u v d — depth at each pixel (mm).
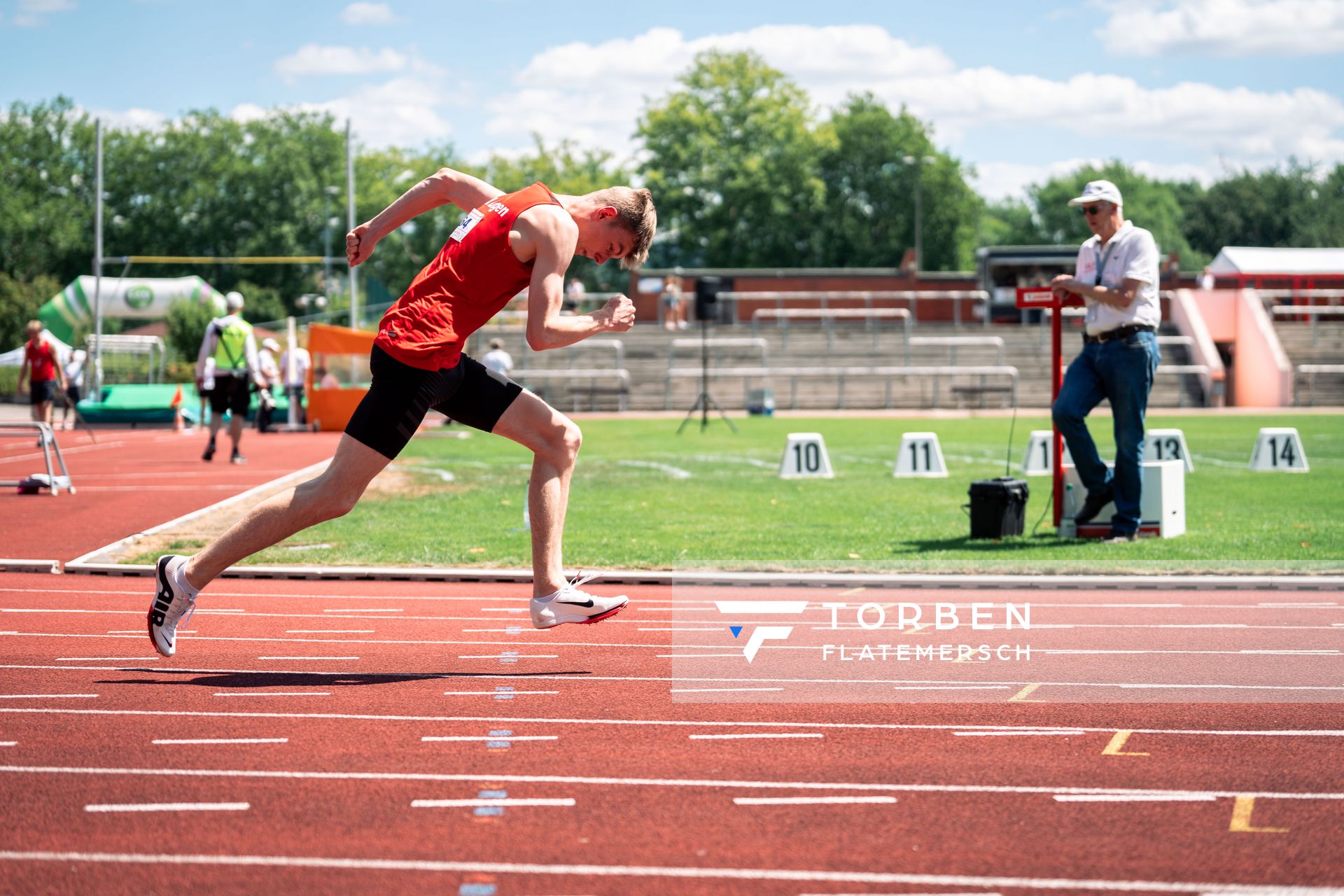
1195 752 4137
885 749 4176
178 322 54094
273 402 26906
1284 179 106125
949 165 82938
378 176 90562
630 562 8344
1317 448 19453
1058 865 3146
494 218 4977
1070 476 9680
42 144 89625
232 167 89562
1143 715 4609
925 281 50781
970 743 4238
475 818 3488
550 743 4234
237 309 17375
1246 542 9125
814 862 3162
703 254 81812
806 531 9945
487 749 4156
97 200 38969
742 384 37969
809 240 83562
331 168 90938
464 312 4996
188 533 10094
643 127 80938
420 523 10672
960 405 37438
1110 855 3219
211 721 4488
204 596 7445
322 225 89188
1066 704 4766
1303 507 11453
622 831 3387
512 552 8945
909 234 82625
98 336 39031
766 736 4316
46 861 3156
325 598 7375
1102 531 9492
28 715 4562
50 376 19891
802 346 40844
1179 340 38344
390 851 3230
